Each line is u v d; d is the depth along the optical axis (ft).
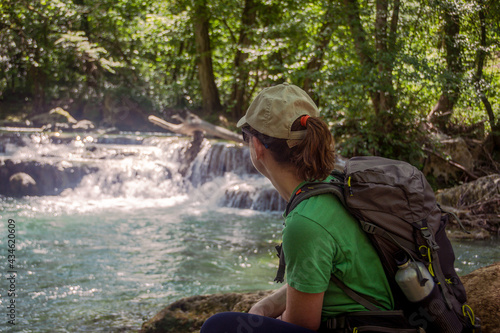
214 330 5.00
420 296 4.65
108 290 15.29
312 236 4.65
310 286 4.60
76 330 11.65
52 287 15.53
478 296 7.77
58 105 67.77
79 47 61.98
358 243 4.81
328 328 4.95
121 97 66.80
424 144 38.11
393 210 4.76
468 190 27.99
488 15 35.91
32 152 44.96
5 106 67.92
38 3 62.59
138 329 11.73
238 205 35.68
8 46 63.98
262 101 5.15
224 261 19.34
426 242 4.73
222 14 57.88
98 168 40.14
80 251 20.75
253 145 5.34
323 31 42.63
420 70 34.27
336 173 5.46
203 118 62.44
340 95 37.01
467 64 38.04
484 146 40.75
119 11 63.72
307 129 4.94
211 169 42.45
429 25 37.04
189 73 73.67
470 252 19.74
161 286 15.83
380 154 38.42
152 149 46.09
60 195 38.19
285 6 53.78
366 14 36.99
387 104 37.65
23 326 11.85
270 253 20.86
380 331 4.73
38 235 23.79
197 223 28.53
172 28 61.05
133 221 28.58
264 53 49.37
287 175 5.18
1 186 37.45
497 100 40.14
